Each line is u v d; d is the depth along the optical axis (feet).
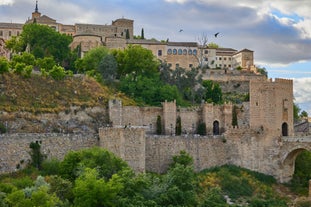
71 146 408.26
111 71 597.93
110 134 410.72
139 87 571.69
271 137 475.72
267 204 418.72
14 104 464.24
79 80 536.83
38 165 392.06
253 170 472.03
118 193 347.97
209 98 643.86
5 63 492.95
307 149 461.78
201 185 426.10
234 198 424.46
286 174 472.85
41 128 453.58
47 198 305.94
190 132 530.27
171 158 449.48
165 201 360.69
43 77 514.68
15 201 299.79
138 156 410.11
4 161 380.99
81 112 488.85
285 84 488.85
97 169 363.15
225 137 476.54
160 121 519.19
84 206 330.54
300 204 415.85
